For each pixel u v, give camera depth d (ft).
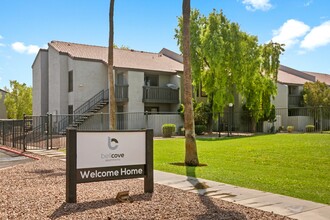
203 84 87.04
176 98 98.43
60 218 17.29
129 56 104.83
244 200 20.93
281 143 54.03
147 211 18.43
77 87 90.68
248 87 91.15
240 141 61.46
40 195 22.65
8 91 153.17
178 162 39.34
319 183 26.23
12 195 22.75
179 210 18.60
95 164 21.47
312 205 19.60
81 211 18.57
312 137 63.05
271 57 93.81
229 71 84.12
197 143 61.26
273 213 17.97
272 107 99.76
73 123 82.79
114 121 49.90
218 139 69.87
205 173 31.07
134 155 23.02
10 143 71.67
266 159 39.75
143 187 25.26
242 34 83.97
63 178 29.81
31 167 37.19
